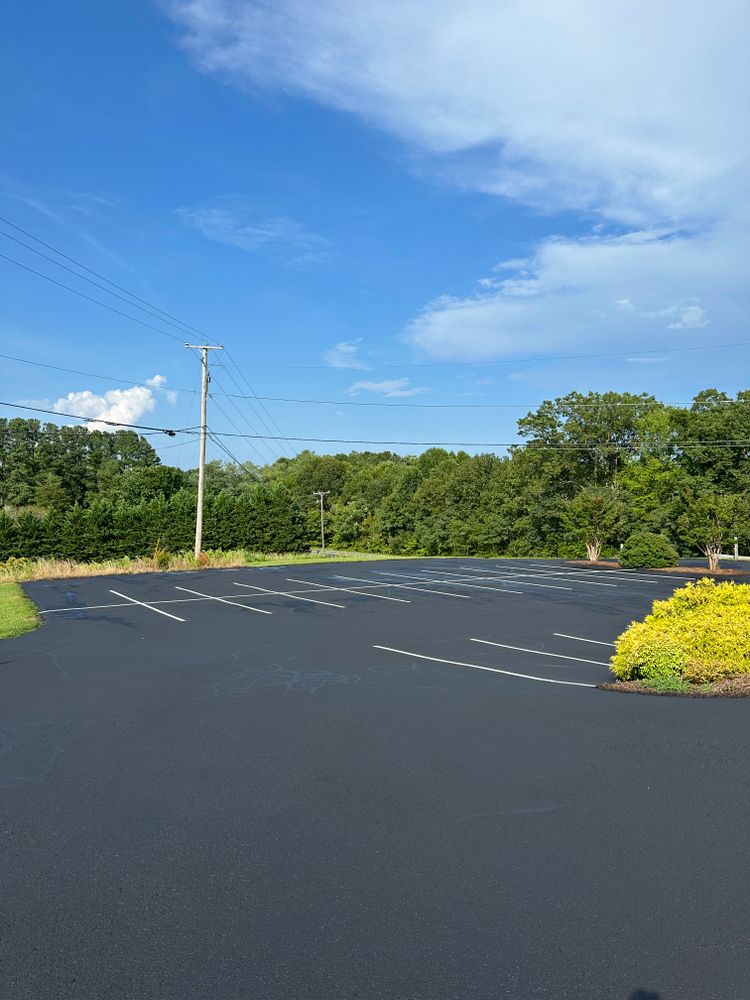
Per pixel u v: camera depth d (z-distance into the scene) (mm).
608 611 17766
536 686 9883
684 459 46312
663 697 9031
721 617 10039
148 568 32156
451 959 3691
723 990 3412
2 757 7137
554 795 5887
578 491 50219
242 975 3592
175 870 4738
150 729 8031
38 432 86375
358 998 3395
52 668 11539
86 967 3680
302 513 63312
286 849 5016
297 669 11188
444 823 5398
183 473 84062
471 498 62938
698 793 5863
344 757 6961
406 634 14469
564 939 3854
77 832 5359
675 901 4223
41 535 50469
